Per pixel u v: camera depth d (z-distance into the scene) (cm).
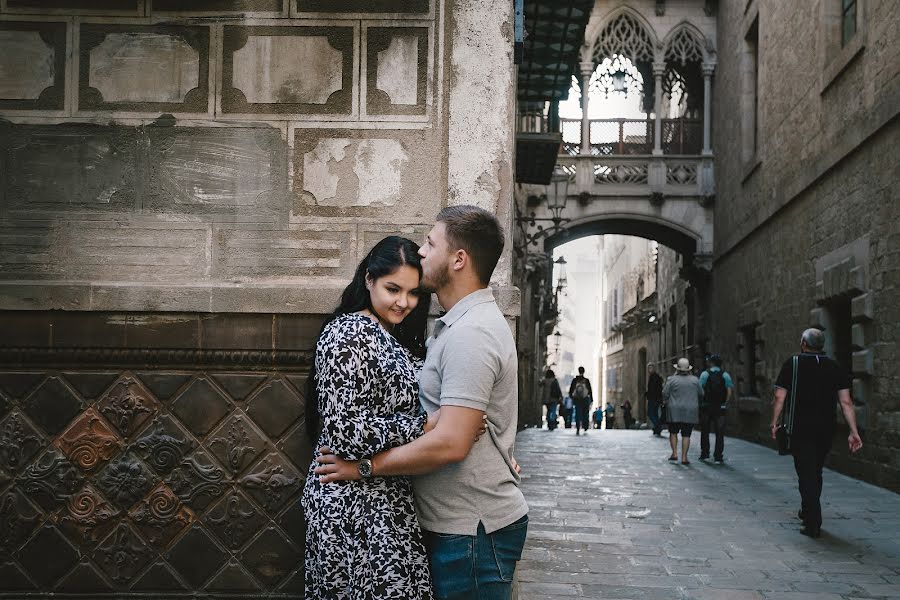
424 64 375
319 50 377
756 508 837
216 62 377
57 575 356
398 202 372
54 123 376
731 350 2077
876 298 1057
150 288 360
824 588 539
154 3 377
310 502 263
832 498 924
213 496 355
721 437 1290
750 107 1934
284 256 371
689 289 2734
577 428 2038
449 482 257
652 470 1160
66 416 359
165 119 376
